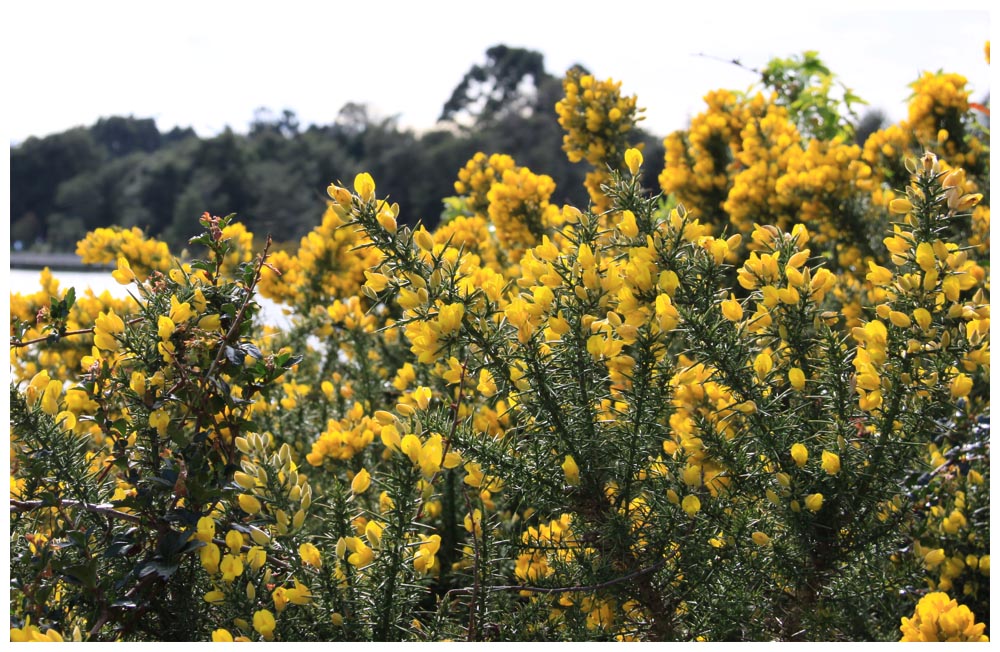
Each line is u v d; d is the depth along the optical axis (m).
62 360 3.41
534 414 1.59
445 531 2.21
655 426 1.60
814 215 3.36
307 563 1.50
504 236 3.70
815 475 1.58
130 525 1.63
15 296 3.35
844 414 1.62
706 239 1.59
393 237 1.51
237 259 3.38
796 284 1.57
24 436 1.61
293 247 3.99
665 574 1.61
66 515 1.58
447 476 2.18
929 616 1.36
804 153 3.54
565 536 1.79
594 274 1.55
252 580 1.53
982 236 2.97
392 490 1.53
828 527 1.57
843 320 3.02
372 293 1.54
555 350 1.57
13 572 1.52
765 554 1.59
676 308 1.50
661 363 1.63
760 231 1.69
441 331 1.49
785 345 1.67
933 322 1.56
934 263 1.52
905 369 1.54
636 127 4.17
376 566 1.51
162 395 1.63
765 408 1.58
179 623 1.56
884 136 3.69
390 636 1.50
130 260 3.66
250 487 1.51
